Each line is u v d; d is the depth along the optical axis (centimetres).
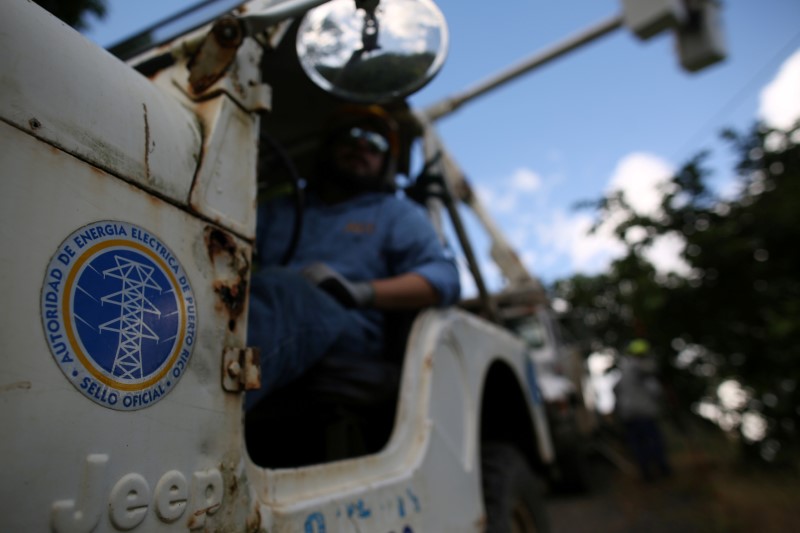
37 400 63
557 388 591
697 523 432
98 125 78
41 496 62
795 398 629
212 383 88
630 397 645
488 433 262
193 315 86
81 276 71
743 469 611
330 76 125
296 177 170
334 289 155
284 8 107
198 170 95
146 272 80
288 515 98
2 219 64
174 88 109
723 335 715
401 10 118
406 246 195
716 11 439
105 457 69
